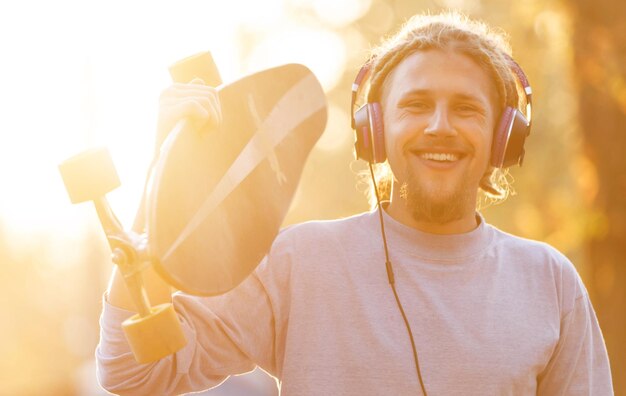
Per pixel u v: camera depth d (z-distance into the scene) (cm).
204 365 293
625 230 939
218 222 236
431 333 296
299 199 2980
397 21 2512
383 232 303
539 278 311
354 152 323
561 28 1030
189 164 230
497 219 1569
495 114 310
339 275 302
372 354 294
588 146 960
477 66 304
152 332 223
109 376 272
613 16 948
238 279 243
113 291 266
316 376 294
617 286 936
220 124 242
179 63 267
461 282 303
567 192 1360
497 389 294
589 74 954
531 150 1433
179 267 219
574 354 314
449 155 299
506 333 299
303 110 276
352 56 3012
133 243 221
